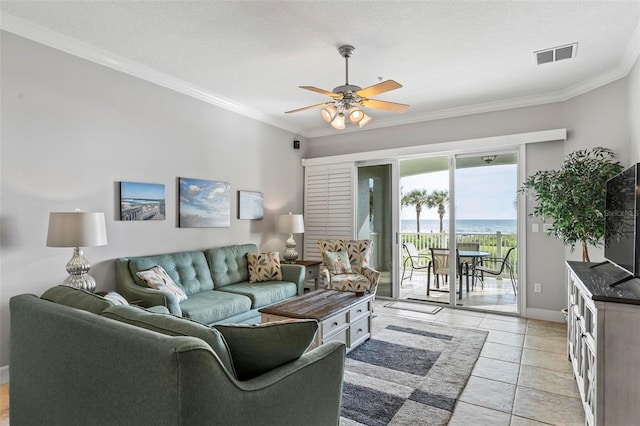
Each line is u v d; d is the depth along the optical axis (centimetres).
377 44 306
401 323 414
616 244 239
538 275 431
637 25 274
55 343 152
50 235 263
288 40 302
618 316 179
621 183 228
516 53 322
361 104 319
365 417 221
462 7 252
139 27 282
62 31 288
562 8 252
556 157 419
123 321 147
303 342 150
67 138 304
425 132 509
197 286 377
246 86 411
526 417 222
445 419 219
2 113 267
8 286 269
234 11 260
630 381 178
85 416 139
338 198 572
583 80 383
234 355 144
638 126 310
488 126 463
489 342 351
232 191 470
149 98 370
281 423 140
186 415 109
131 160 353
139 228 359
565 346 340
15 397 178
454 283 489
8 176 270
